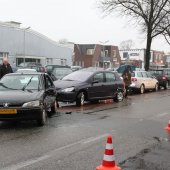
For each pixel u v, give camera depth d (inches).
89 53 3966.5
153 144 365.1
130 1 1625.2
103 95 751.7
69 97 677.3
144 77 1132.5
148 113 604.7
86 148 344.2
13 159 302.0
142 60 2837.1
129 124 486.6
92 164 290.2
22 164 287.9
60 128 447.8
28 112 439.2
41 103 456.1
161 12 1630.2
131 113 601.3
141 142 374.0
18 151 329.1
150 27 1609.3
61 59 2527.1
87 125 473.4
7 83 504.1
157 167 283.4
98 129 445.4
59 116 551.5
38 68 1267.2
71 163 292.5
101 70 767.7
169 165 289.3
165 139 390.3
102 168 261.0
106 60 4028.1
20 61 2113.7
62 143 364.2
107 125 475.8
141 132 430.0
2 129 438.0
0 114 433.1
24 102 440.1
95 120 518.0
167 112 621.3
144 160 303.4
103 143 366.6
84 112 602.5
